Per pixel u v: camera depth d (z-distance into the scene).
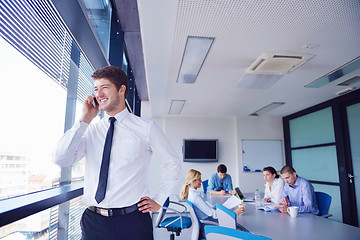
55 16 1.43
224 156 6.79
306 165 5.93
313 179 5.66
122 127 1.28
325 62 3.08
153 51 2.77
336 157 4.98
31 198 1.16
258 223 2.29
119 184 1.20
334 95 4.71
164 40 2.52
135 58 3.86
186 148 6.59
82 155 1.27
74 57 1.93
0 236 1.04
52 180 1.67
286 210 2.81
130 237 1.17
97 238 1.16
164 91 4.40
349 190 4.66
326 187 5.23
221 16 2.10
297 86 4.09
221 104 5.39
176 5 1.95
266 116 6.90
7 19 1.01
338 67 3.25
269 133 6.87
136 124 1.31
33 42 1.25
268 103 5.31
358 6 1.97
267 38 2.47
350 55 2.88
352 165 4.63
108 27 2.57
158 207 1.27
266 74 3.39
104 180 1.17
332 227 2.15
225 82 3.85
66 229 1.86
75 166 2.13
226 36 2.43
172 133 6.80
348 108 4.75
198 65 3.15
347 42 2.56
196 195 3.22
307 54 2.81
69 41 1.72
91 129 1.32
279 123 6.95
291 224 2.25
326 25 2.24
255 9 2.00
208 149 6.64
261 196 4.16
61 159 1.16
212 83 3.91
